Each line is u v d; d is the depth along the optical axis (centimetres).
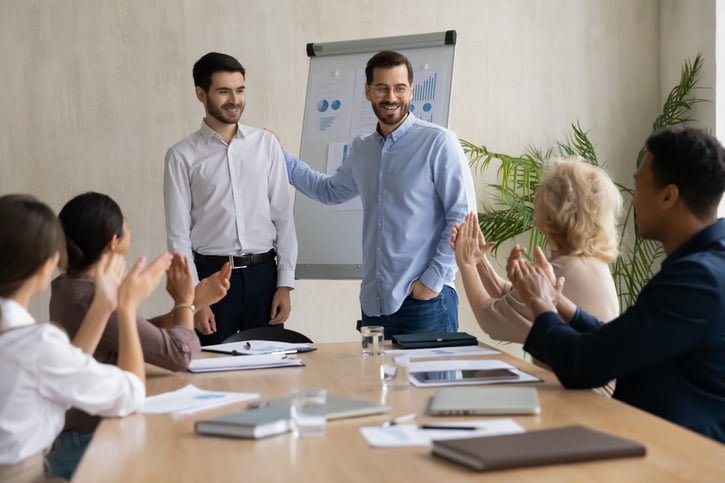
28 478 201
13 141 569
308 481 144
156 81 571
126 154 572
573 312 240
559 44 592
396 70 398
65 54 568
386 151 407
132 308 225
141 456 165
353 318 594
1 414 198
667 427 177
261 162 440
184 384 250
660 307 202
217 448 169
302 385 241
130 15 570
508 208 588
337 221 481
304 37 578
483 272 315
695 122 563
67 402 207
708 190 211
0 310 202
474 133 589
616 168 598
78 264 269
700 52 555
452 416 192
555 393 215
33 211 204
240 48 575
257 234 437
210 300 310
